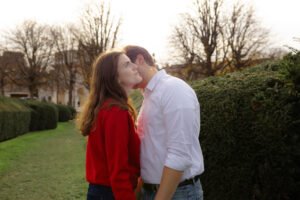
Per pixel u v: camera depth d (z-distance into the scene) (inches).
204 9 1475.1
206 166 163.8
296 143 133.3
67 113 1736.0
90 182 103.7
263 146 139.3
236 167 150.1
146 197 105.7
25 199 300.0
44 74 2220.7
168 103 97.3
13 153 569.3
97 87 104.0
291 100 136.0
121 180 94.7
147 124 102.4
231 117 150.6
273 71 162.9
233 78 173.3
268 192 138.3
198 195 104.8
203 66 1444.4
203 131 165.0
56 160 513.3
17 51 2174.0
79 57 1803.6
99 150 100.2
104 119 98.3
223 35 1473.9
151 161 101.8
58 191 326.3
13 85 2317.9
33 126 1091.9
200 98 171.8
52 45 2224.4
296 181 135.9
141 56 109.3
